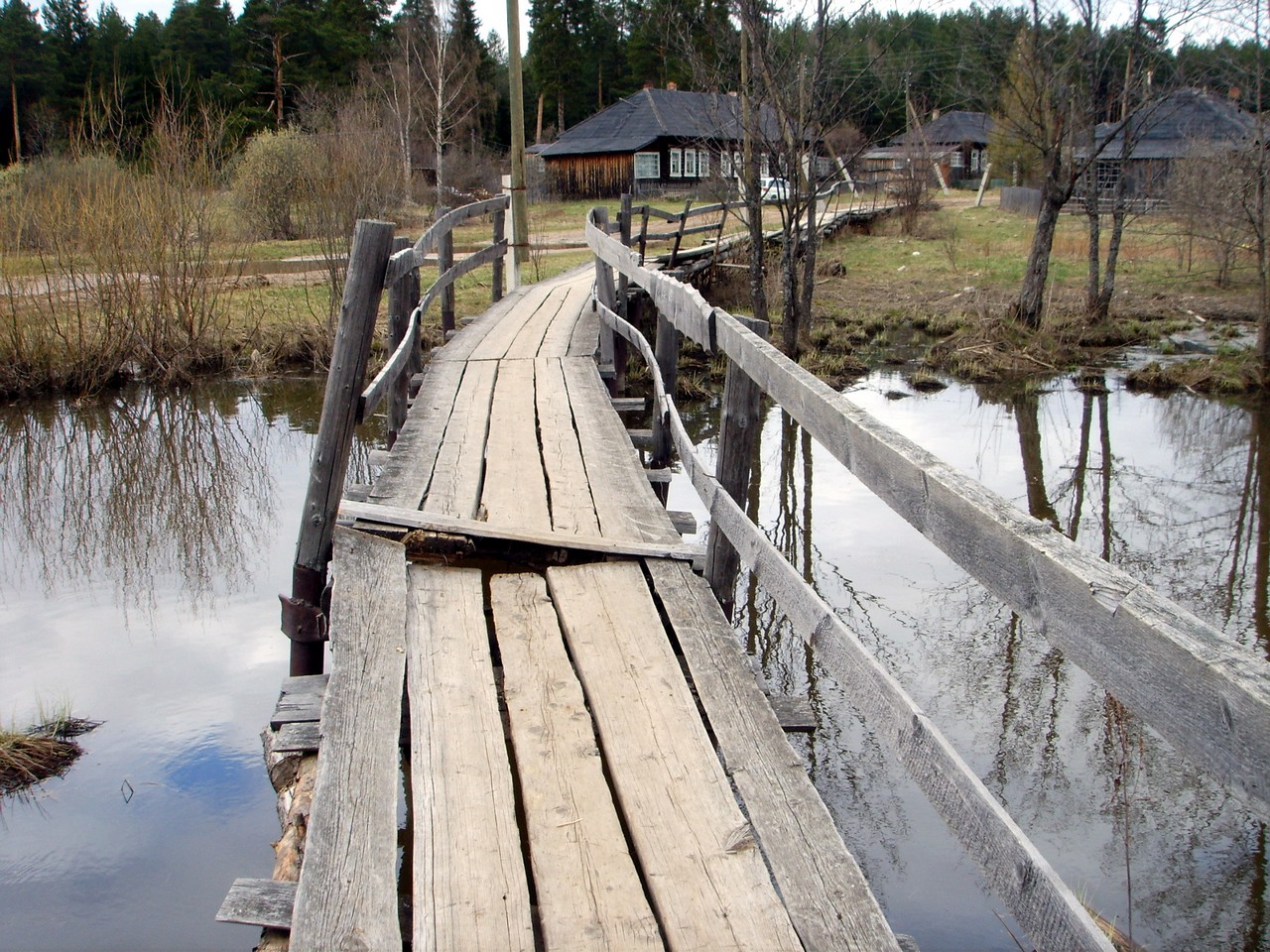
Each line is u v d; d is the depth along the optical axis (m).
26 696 5.74
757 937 2.14
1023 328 16.92
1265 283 14.59
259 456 10.96
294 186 23.14
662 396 5.89
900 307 19.81
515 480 5.21
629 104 41.75
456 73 43.31
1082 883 4.30
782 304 18.62
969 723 5.63
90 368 13.43
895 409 13.13
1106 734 5.51
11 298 13.16
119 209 13.77
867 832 4.55
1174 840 4.60
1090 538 8.66
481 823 2.53
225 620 6.88
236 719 5.51
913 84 34.75
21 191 14.02
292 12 44.06
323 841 2.46
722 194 19.03
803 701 3.37
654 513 4.77
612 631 3.59
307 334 15.11
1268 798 1.07
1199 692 1.19
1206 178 21.11
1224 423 12.53
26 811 4.62
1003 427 12.28
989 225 30.97
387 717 3.01
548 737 2.93
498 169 42.19
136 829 4.49
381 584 3.91
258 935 3.80
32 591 7.39
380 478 5.18
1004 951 3.77
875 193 33.22
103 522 8.98
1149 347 16.75
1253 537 8.65
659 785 2.69
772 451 11.36
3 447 11.20
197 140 14.96
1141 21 16.38
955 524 1.86
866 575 7.73
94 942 3.74
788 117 15.16
